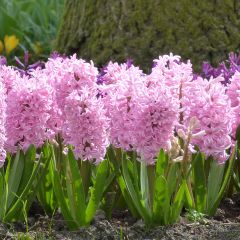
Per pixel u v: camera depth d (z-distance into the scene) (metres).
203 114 4.54
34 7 11.40
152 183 4.59
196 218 4.69
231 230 4.61
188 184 4.73
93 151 4.52
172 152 4.55
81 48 8.70
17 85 4.67
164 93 4.38
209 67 6.36
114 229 4.58
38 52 10.14
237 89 5.05
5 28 10.59
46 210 4.90
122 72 4.98
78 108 4.40
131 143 4.62
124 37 8.27
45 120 4.66
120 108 4.59
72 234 4.54
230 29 8.09
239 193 5.33
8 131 4.65
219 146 4.59
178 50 8.11
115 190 4.89
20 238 4.36
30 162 4.66
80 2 8.70
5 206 4.64
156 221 4.62
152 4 8.16
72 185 4.51
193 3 8.10
